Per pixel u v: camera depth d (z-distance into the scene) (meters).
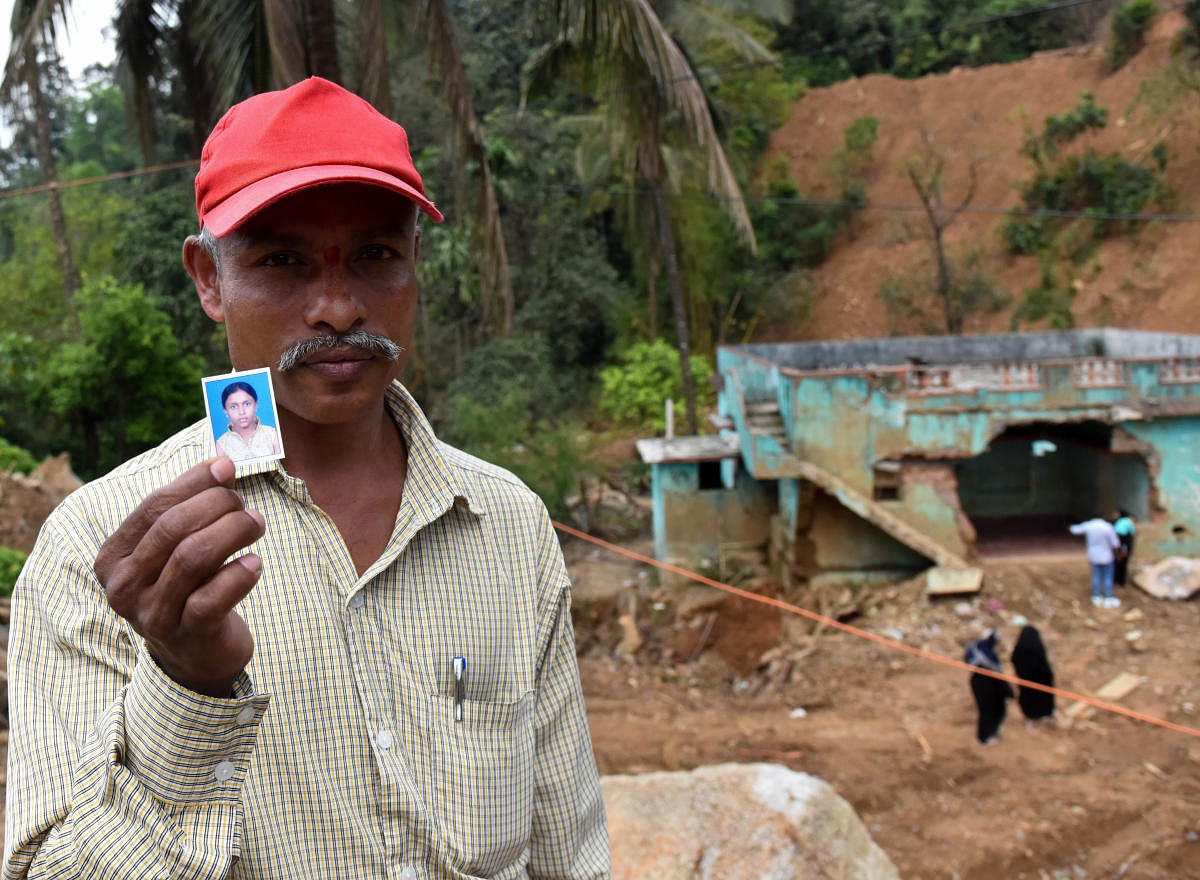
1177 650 14.52
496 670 1.59
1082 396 16.95
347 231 1.44
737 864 5.69
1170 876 9.77
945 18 45.31
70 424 24.23
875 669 14.84
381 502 1.60
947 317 34.69
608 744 13.06
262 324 1.44
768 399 19.80
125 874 1.17
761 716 13.89
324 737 1.41
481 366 28.19
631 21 13.26
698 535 19.11
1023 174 38.66
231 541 1.07
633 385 30.39
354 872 1.40
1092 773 11.60
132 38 12.45
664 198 24.42
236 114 1.48
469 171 14.29
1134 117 37.31
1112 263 35.12
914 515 17.11
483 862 1.50
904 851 10.37
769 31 35.66
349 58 11.78
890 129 42.38
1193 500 17.28
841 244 40.22
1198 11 36.31
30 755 1.30
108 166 41.53
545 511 1.81
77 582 1.39
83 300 22.39
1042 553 18.08
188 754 1.19
